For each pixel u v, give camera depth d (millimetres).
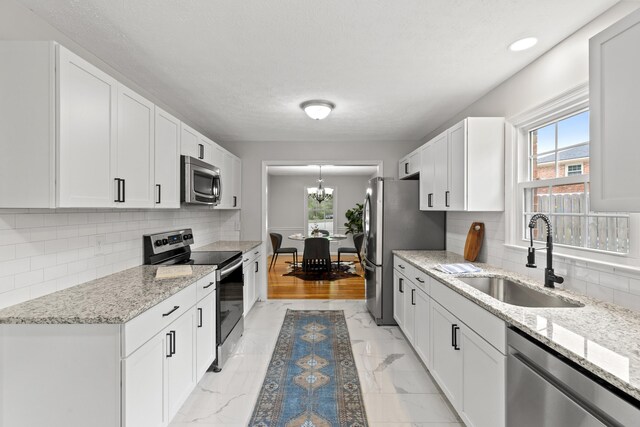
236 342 3135
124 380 1393
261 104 3107
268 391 2344
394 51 2092
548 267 1918
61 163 1441
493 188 2516
